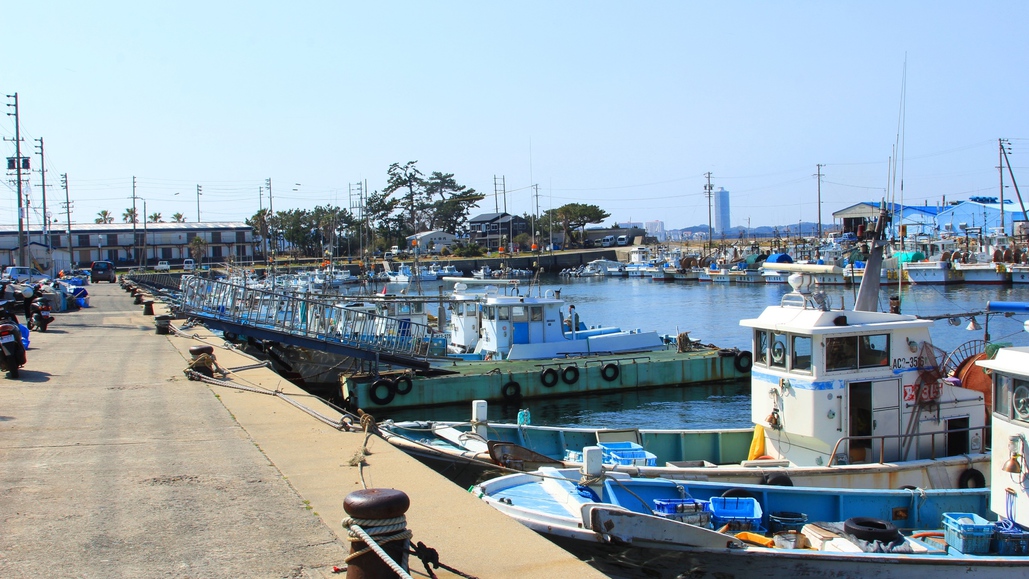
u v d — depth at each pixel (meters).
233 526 6.46
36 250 73.12
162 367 17.52
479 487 10.20
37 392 13.95
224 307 27.58
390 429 14.81
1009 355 9.10
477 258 110.00
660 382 28.22
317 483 7.82
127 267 101.38
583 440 15.38
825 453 12.41
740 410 25.30
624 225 171.62
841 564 8.71
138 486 7.70
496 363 27.50
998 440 9.38
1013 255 68.00
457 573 5.39
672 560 8.77
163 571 5.46
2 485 7.73
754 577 8.77
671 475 11.48
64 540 6.11
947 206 98.00
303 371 27.67
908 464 12.16
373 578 4.88
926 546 9.88
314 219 125.25
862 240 15.06
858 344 12.42
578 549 8.91
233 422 11.26
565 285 92.69
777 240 100.94
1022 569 8.78
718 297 71.12
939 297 54.69
